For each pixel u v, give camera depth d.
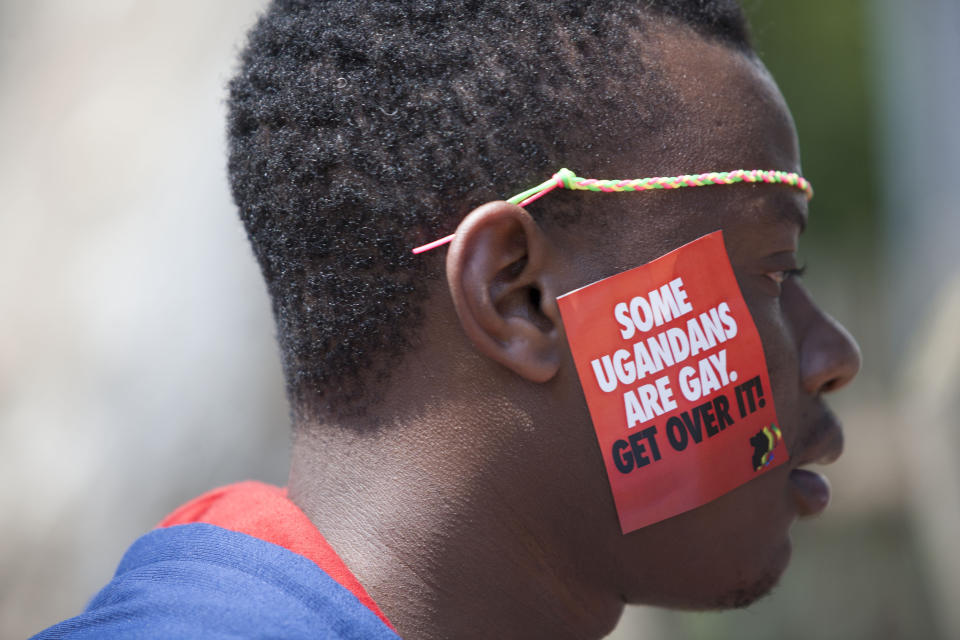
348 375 1.42
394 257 1.38
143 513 4.10
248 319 4.18
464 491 1.38
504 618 1.41
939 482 5.18
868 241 10.20
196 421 4.14
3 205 4.89
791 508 1.59
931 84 6.61
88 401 4.24
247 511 1.50
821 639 5.66
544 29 1.42
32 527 4.14
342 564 1.35
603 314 1.40
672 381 1.43
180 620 1.23
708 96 1.47
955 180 6.38
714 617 5.60
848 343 1.60
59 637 1.27
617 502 1.42
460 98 1.40
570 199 1.39
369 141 1.40
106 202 4.58
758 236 1.49
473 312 1.34
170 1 5.03
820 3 10.45
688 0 1.51
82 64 5.05
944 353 5.13
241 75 1.57
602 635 1.54
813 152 10.52
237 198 1.56
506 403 1.38
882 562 6.02
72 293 4.43
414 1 1.45
